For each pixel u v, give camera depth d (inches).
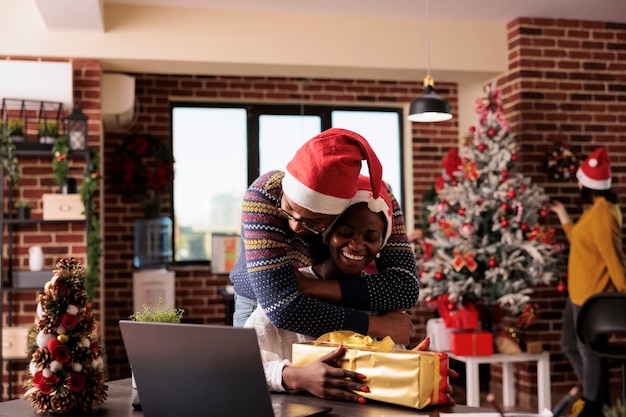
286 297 67.2
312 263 72.9
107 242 267.1
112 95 234.5
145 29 217.6
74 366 63.6
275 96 281.7
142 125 271.0
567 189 235.5
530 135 234.4
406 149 293.1
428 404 57.7
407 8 223.8
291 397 62.8
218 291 266.7
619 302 159.2
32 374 64.2
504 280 199.0
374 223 67.9
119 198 268.4
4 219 206.7
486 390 239.6
